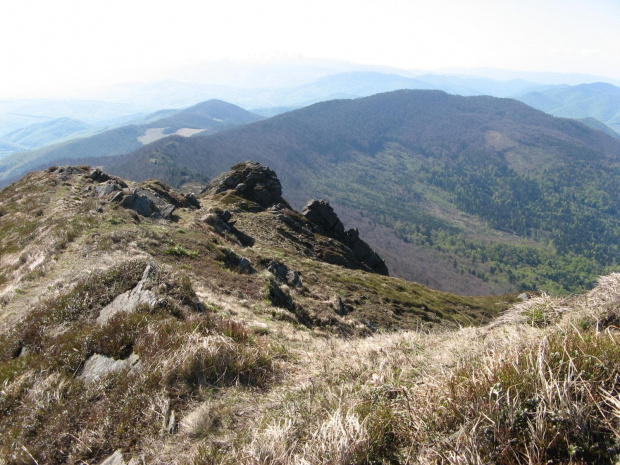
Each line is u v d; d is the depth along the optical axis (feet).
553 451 8.61
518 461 8.41
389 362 18.60
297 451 12.06
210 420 15.46
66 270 51.31
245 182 214.69
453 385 11.70
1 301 45.57
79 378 21.47
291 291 73.51
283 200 221.46
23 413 19.53
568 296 20.74
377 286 133.49
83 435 16.38
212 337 21.66
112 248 58.54
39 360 24.17
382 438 11.25
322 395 16.35
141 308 26.37
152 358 19.76
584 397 9.32
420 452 10.09
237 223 157.07
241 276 61.11
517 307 21.83
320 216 221.66
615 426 8.63
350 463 10.34
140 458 14.20
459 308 150.41
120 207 85.40
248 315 41.88
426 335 24.27
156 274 32.35
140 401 17.20
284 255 128.57
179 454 13.96
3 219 90.79
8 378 23.35
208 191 221.87
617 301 16.30
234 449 12.95
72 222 70.28
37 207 94.73
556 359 10.93
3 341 29.50
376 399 14.21
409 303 122.42
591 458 8.23
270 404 16.67
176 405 16.97
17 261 62.39
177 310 27.43
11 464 16.47
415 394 13.05
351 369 19.40
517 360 11.14
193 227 91.40
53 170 133.59
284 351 24.53
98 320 29.07
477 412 9.92
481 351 16.20
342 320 65.98
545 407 9.02
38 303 39.06
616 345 10.80
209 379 18.83
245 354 20.75
